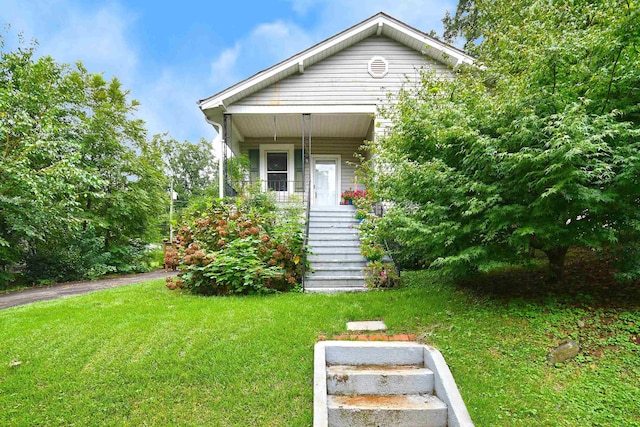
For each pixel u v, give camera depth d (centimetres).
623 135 325
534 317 375
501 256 424
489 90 611
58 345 347
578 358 317
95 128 1163
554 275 457
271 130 1159
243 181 1065
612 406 269
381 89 982
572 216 375
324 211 930
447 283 545
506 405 275
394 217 475
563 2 516
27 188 739
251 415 267
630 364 302
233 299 507
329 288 602
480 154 396
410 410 275
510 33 561
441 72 862
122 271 1152
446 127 452
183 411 270
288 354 335
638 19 338
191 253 605
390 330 389
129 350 338
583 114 333
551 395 282
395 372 314
